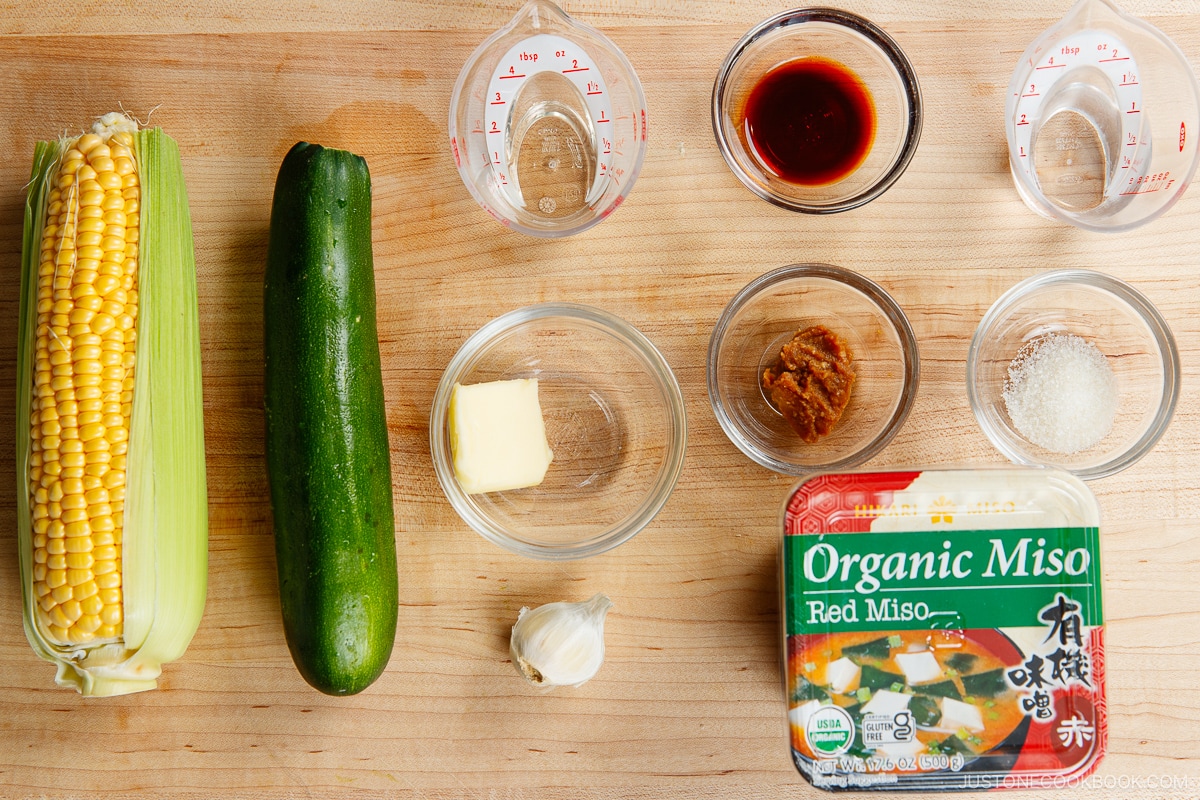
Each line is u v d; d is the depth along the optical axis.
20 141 0.52
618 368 0.53
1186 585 0.52
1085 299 0.53
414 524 0.52
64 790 0.52
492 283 0.52
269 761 0.52
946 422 0.52
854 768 0.48
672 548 0.52
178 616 0.50
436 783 0.52
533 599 0.52
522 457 0.51
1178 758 0.51
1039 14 0.52
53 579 0.48
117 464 0.49
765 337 0.53
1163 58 0.51
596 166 0.53
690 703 0.52
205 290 0.52
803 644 0.48
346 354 0.49
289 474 0.49
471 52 0.52
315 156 0.49
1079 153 0.52
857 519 0.48
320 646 0.49
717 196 0.52
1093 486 0.52
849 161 0.53
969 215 0.52
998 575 0.48
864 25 0.51
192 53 0.52
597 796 0.52
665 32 0.52
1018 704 0.48
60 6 0.52
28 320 0.50
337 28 0.52
